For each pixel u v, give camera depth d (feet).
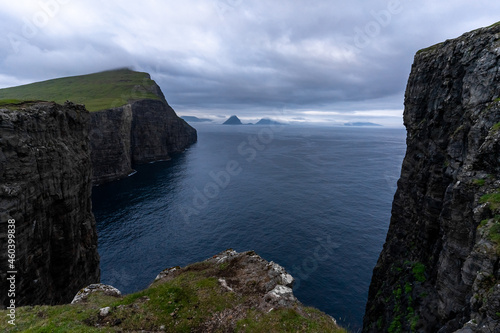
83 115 144.15
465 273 55.62
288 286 62.13
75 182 121.80
